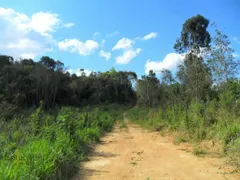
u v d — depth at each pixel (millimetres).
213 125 10930
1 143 7234
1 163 5266
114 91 86375
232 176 6219
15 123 10211
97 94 75938
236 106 11133
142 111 37094
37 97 51312
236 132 8758
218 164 7332
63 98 65625
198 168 7051
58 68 76312
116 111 55406
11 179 4656
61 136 8875
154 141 12844
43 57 81438
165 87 28188
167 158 8547
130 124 29953
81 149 9641
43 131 9023
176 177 6324
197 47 18891
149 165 7668
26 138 8078
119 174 6812
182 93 20141
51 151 6660
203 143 10250
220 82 14359
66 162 6695
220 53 14203
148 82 42781
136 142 12969
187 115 13812
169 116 17906
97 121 19969
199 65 17594
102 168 7551
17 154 6035
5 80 30672
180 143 11336
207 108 12961
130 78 91688
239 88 12508
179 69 20359
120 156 9328
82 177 6625
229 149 8281
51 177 5762
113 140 14180
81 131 13398
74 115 15422
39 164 5660
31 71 58156
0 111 11250
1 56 55906
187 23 23625
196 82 17109
